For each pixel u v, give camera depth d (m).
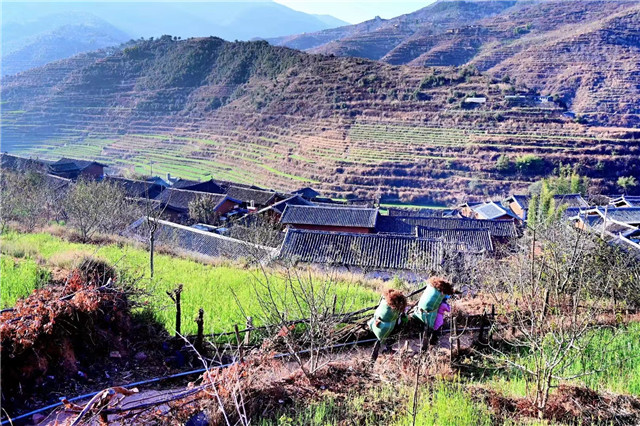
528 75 151.50
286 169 88.81
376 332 8.77
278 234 32.91
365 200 74.31
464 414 7.21
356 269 26.36
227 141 108.00
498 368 9.55
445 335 11.32
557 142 82.06
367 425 6.93
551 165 77.19
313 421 6.93
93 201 23.80
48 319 7.70
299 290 13.21
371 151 87.56
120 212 26.80
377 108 101.56
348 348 10.19
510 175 76.88
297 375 8.32
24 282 10.18
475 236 33.62
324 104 106.69
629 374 9.15
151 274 14.52
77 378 7.77
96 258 11.45
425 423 6.92
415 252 26.11
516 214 54.16
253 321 10.59
